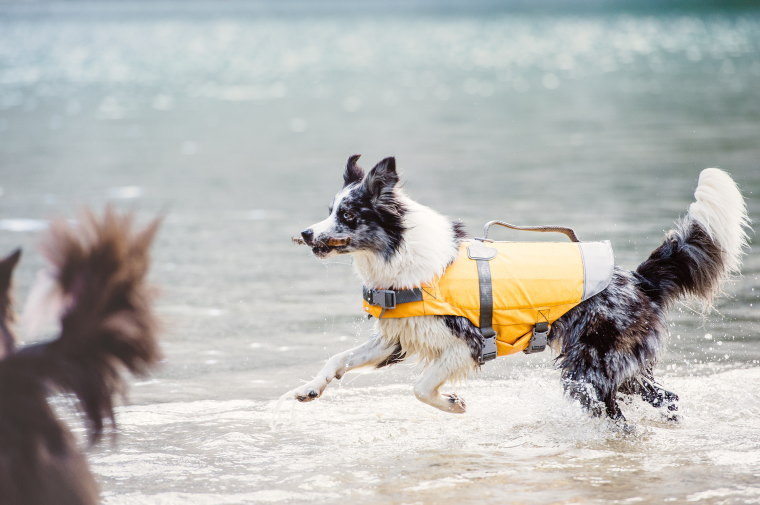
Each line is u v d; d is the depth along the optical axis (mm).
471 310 6660
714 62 49156
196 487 5570
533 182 16844
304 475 5754
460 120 27750
